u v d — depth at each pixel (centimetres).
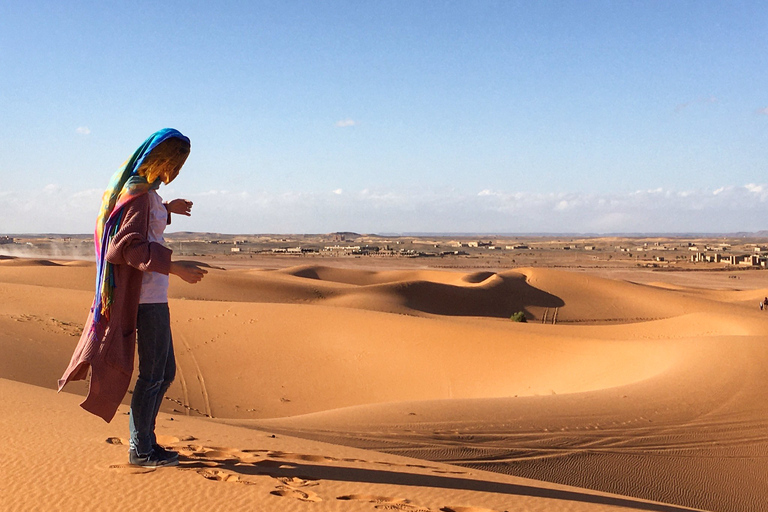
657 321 4844
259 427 1256
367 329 3331
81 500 446
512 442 1311
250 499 459
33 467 513
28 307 3550
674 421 1566
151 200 491
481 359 2933
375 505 473
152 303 498
